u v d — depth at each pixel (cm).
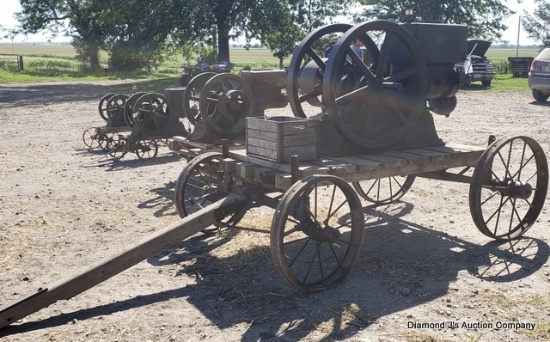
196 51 4006
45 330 414
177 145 907
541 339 390
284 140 512
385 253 560
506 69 3956
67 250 586
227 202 518
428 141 623
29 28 4753
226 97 878
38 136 1373
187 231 490
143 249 463
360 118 574
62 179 914
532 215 614
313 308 443
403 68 615
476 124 1422
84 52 4550
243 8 3472
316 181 455
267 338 399
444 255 553
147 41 3678
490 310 434
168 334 407
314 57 649
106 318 432
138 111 1063
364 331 405
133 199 784
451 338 393
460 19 3806
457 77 641
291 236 608
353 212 486
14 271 530
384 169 536
